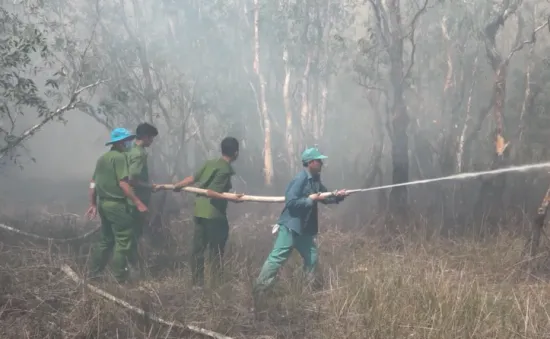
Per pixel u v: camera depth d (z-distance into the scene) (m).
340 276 5.44
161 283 5.57
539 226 5.93
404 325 4.17
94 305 4.48
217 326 4.43
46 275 5.15
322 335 4.25
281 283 5.23
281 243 5.17
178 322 4.41
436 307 4.37
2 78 6.63
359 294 4.75
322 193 5.17
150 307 4.68
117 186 5.62
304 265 5.40
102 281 5.53
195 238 5.59
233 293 5.16
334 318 4.43
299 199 5.15
